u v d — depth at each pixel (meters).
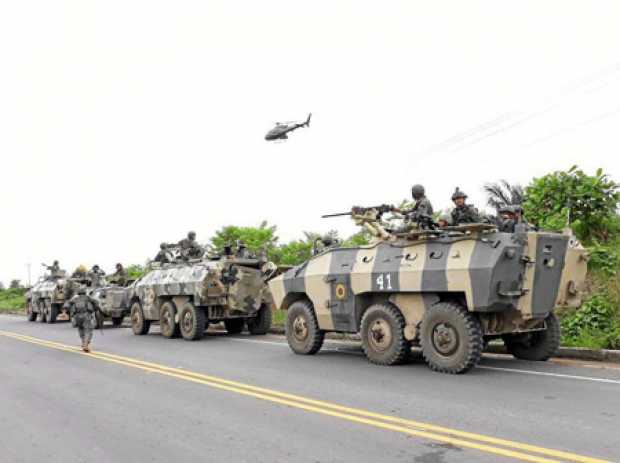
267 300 16.05
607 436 5.18
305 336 11.11
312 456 4.99
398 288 9.23
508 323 8.71
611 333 9.98
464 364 8.25
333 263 10.69
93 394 8.04
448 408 6.39
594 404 6.32
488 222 9.55
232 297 15.31
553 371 8.37
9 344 15.27
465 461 4.69
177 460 5.06
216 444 5.47
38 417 6.85
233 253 16.83
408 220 9.77
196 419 6.41
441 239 9.02
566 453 4.76
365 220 10.23
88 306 13.11
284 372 9.14
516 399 6.66
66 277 26.47
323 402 6.93
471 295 8.21
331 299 10.54
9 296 50.06
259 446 5.34
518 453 4.81
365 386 7.76
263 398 7.28
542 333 9.34
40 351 13.36
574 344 10.05
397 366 9.31
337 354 11.05
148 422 6.38
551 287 8.77
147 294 17.08
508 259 8.14
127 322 25.02
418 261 9.08
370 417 6.14
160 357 11.57
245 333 17.00
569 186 13.28
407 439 5.33
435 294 8.88
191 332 15.06
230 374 9.14
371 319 9.68
